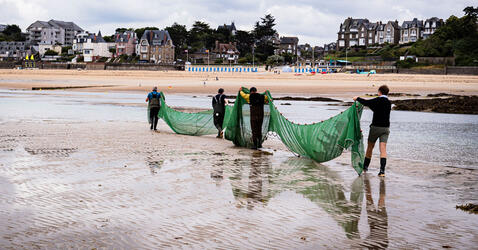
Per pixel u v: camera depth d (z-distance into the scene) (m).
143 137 14.78
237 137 13.60
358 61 153.12
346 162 11.24
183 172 9.27
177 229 5.67
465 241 5.40
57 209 6.43
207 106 31.23
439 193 7.91
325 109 30.27
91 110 25.70
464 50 126.38
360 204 7.11
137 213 6.32
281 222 6.07
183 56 184.12
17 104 29.23
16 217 6.00
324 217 6.35
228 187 8.07
